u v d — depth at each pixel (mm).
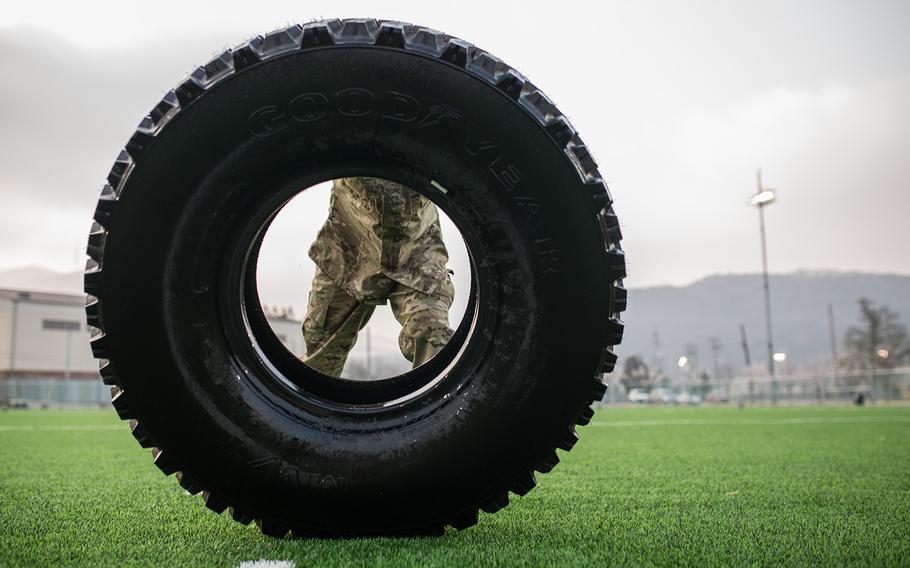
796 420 12727
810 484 3641
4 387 45531
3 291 66812
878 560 1950
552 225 1967
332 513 2021
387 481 1985
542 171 1953
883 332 80938
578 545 2105
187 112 1897
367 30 1936
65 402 46781
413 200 2914
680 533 2324
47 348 64688
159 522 2504
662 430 9188
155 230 1903
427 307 2969
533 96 1982
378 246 2973
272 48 1927
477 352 2018
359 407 2043
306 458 1972
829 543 2172
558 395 1996
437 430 1993
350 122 1933
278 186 1957
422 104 1932
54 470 4262
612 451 5770
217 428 1959
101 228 1948
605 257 1981
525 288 1979
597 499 3133
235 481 1996
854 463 4711
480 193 1961
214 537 2227
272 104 1911
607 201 1984
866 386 37938
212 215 1924
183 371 1938
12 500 3041
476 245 1994
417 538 2084
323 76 1916
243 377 1985
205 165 1907
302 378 2152
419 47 1943
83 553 2008
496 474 2025
